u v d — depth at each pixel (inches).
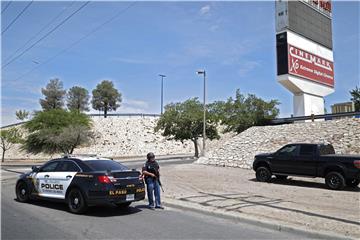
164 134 1822.1
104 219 382.6
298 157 644.1
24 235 308.2
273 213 395.9
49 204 472.4
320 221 358.0
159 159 1680.6
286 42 1059.9
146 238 304.5
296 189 589.3
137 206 470.3
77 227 340.8
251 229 344.2
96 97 3617.1
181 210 441.1
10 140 2220.7
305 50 1139.3
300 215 385.7
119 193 404.2
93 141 2657.5
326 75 1238.9
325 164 605.0
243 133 1145.4
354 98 1808.6
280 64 1072.2
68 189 420.8
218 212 403.2
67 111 2516.0
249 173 834.2
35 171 478.9
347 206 437.7
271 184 653.9
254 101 1510.8
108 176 400.8
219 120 1749.5
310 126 1006.4
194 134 1782.7
